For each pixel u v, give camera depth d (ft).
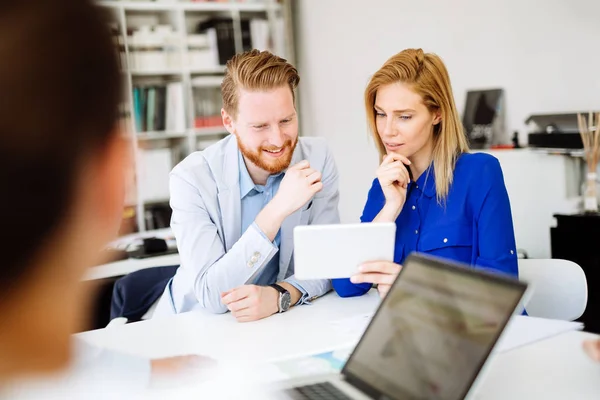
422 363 3.00
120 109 0.92
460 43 13.28
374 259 4.84
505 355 3.92
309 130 17.81
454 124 5.97
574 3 11.16
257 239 5.51
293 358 4.08
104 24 0.89
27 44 0.82
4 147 0.82
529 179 11.50
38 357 0.93
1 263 0.84
